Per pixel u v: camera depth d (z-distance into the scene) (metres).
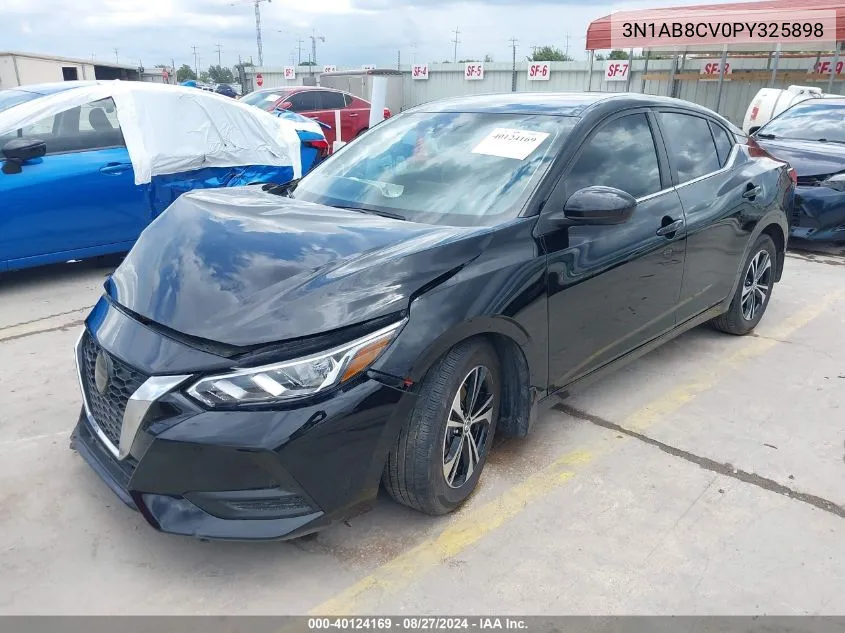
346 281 2.37
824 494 3.00
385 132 3.79
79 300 5.40
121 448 2.30
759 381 4.12
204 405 2.15
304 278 2.39
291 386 2.17
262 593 2.38
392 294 2.38
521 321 2.74
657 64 19.97
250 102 14.46
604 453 3.29
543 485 3.02
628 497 2.95
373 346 2.29
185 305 2.38
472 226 2.85
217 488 2.18
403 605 2.34
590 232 3.10
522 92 3.92
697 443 3.40
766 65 18.20
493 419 2.90
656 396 3.90
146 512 2.26
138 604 2.32
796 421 3.64
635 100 3.64
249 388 2.15
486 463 3.17
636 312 3.50
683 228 3.68
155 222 3.05
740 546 2.65
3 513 2.75
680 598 2.39
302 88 14.76
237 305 2.33
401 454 2.49
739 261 4.38
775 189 4.61
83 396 2.75
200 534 2.22
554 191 2.99
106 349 2.42
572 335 3.09
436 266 2.52
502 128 3.38
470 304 2.53
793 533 2.73
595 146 3.26
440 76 24.89
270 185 3.77
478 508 2.85
